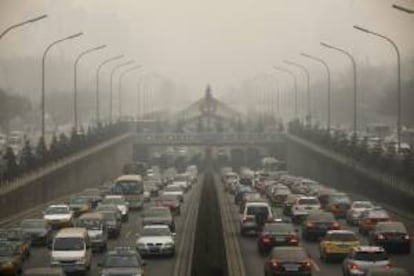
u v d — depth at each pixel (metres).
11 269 61.81
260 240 72.75
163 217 92.06
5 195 109.44
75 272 62.56
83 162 170.12
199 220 75.31
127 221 108.62
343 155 159.88
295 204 101.94
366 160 140.12
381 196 128.50
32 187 125.69
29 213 117.38
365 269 53.84
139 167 198.75
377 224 75.69
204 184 165.62
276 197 127.44
